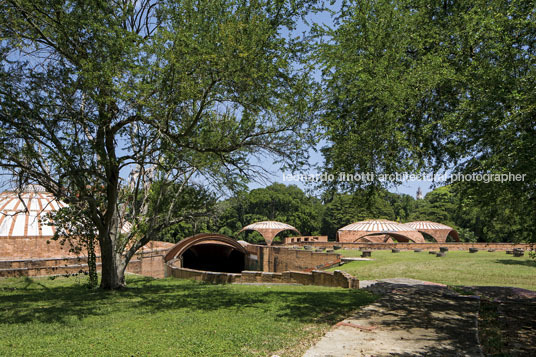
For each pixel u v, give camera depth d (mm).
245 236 81625
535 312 11141
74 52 13195
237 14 12445
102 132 15062
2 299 15109
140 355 6738
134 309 11586
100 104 13117
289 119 13695
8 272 23938
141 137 14188
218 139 15211
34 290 19344
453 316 10359
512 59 9594
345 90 12109
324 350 7133
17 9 11859
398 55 11102
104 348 7199
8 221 29094
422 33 11711
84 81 11891
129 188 19562
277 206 88125
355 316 10133
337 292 14758
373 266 25797
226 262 70188
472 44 10336
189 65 11953
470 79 9789
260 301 12633
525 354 7281
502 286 16859
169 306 12055
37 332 8633
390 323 9406
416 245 44906
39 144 13617
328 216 91188
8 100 11859
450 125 10219
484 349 7586
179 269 28781
